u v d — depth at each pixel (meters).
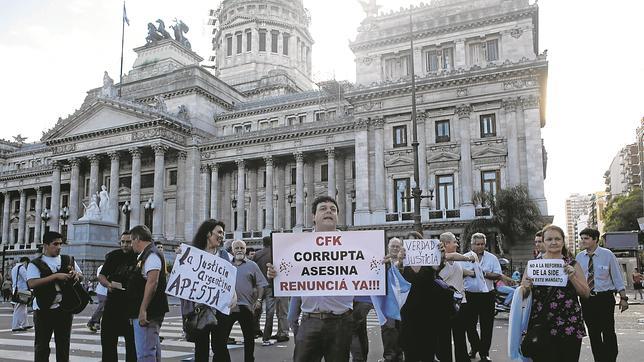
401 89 62.59
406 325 11.34
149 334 10.33
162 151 76.50
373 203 63.44
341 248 8.05
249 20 116.88
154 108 78.81
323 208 8.27
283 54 118.50
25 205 103.19
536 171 56.38
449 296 11.57
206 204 80.38
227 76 116.50
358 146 64.94
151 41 104.94
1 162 113.69
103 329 11.61
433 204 60.59
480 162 59.22
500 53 60.69
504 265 33.44
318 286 7.99
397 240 11.27
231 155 79.56
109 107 80.75
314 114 82.00
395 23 66.69
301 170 74.56
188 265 10.45
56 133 85.12
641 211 116.62
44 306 11.64
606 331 12.98
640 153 145.50
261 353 16.16
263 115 85.06
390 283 9.96
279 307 19.03
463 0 64.19
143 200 83.50
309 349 7.80
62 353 11.86
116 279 11.59
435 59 63.72
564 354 8.62
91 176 81.75
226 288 10.61
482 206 56.50
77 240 48.56
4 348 17.17
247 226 80.56
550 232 9.10
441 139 61.44
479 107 60.16
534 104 57.62
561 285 8.66
